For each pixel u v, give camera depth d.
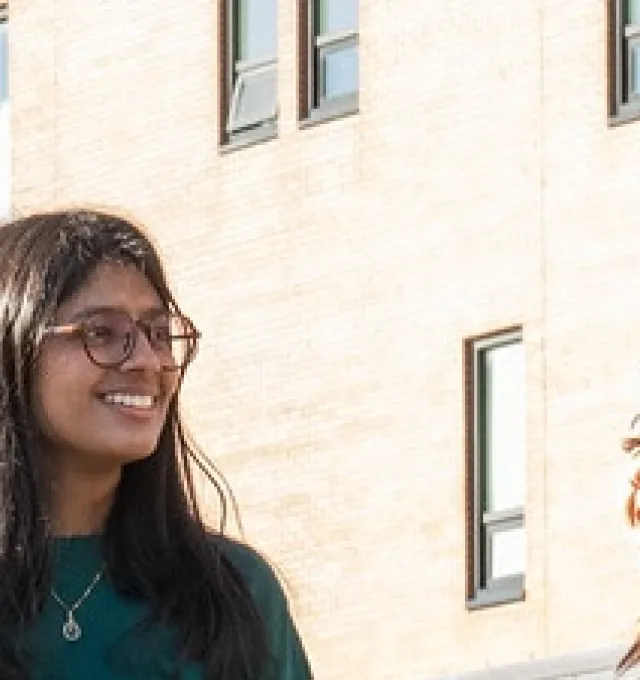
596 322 24.00
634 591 23.33
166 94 27.89
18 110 29.47
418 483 25.31
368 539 25.72
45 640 5.68
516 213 24.67
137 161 28.11
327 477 26.12
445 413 25.14
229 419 27.03
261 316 26.86
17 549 5.67
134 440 5.70
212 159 27.38
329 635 25.97
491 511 24.78
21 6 29.58
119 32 28.41
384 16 25.88
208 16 27.48
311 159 26.45
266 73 27.00
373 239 25.84
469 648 24.72
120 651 5.71
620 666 8.34
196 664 5.78
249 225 26.98
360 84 26.06
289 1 26.73
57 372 5.67
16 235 5.74
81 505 5.79
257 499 26.75
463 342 25.06
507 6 24.83
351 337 25.98
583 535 23.84
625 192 23.88
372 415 25.80
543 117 24.52
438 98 25.34
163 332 5.74
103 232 5.75
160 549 5.86
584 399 24.00
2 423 5.70
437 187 25.33
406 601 25.31
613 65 24.12
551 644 24.00
